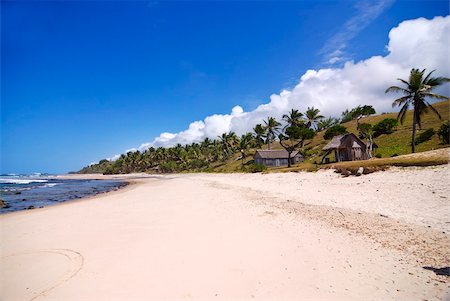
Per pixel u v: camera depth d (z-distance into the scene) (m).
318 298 5.78
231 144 92.94
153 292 6.42
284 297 5.92
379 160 26.12
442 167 17.67
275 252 8.47
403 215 11.14
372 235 9.20
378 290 5.89
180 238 10.59
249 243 9.46
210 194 25.84
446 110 53.03
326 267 7.18
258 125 80.44
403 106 36.25
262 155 65.69
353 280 6.41
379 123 53.38
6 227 14.72
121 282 7.02
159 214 16.27
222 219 13.58
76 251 9.72
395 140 46.50
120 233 11.98
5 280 7.44
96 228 13.29
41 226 14.57
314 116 75.19
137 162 143.62
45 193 41.03
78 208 21.19
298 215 12.97
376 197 14.99
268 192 22.72
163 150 132.75
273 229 10.99
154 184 52.28
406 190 15.11
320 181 23.61
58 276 7.61
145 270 7.69
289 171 34.50
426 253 7.41
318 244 8.87
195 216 14.89
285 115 70.56
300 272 7.02
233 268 7.50
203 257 8.42
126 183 66.00
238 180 40.19
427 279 6.12
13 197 35.00
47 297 6.45
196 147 121.31
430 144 37.84
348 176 22.39
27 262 8.80
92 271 7.83
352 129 66.88
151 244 10.04
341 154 43.06
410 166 19.89
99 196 32.84
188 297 6.12
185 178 67.12
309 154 62.97
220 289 6.41
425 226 9.51
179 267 7.77
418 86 33.97
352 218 11.51
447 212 10.69
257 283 6.61
